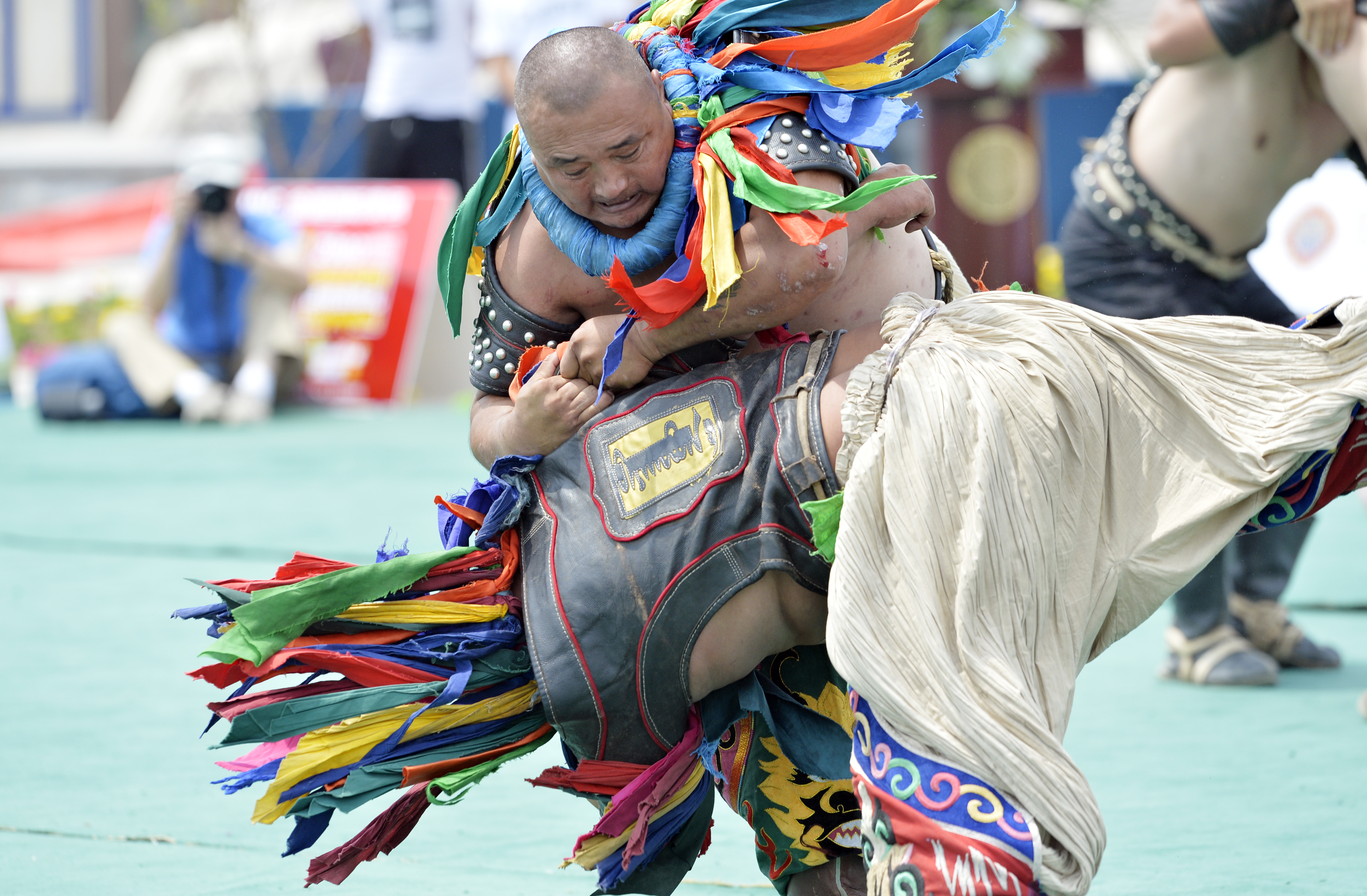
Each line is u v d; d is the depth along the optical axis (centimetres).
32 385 3338
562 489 584
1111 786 861
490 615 578
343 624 572
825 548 533
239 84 4919
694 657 559
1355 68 1012
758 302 561
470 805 859
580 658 558
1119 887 699
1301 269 2300
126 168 4147
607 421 584
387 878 727
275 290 2966
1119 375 541
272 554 1588
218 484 2102
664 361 604
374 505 1898
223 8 4853
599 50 553
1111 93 2812
